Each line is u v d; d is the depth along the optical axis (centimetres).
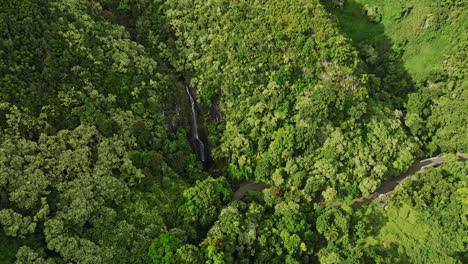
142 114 8394
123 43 9019
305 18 9819
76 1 8994
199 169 8881
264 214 8150
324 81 9444
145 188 7588
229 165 9300
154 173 7956
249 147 9106
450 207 8631
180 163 8512
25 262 5400
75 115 7294
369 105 9819
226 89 9462
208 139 9575
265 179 9088
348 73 9481
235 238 7094
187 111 9750
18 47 7162
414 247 8281
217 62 9656
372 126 9600
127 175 7338
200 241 7331
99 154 7181
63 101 7250
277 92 9294
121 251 6162
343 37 9700
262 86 9431
